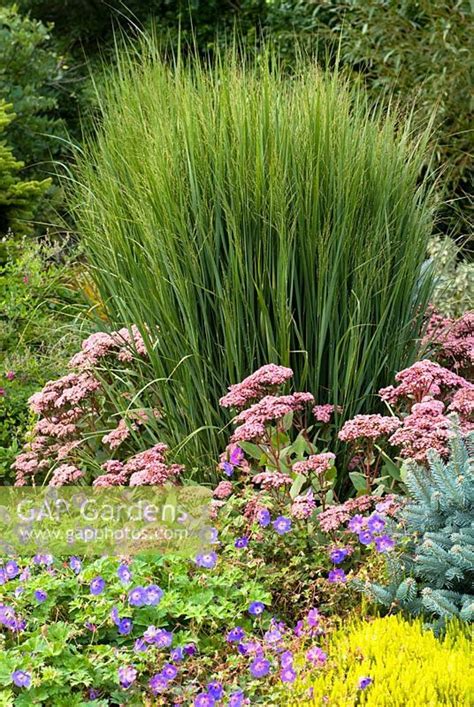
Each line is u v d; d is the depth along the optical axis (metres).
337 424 3.88
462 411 3.37
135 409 4.00
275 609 3.24
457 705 2.43
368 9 7.57
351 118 4.24
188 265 3.80
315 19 8.32
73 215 4.98
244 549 3.21
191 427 3.91
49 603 3.06
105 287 4.61
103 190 4.43
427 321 4.39
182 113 3.98
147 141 4.07
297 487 3.49
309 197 3.79
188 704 2.73
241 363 3.87
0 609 2.95
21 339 5.43
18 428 4.94
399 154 4.15
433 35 7.14
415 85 7.46
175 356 3.95
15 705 2.65
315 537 3.36
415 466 3.16
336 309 3.85
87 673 2.76
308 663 2.70
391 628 2.84
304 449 3.69
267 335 3.78
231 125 3.91
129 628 2.88
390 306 4.01
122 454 4.16
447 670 2.54
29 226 7.59
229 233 3.77
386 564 3.08
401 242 4.07
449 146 7.20
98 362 4.23
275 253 3.84
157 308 3.96
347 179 3.81
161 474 3.32
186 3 12.16
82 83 11.12
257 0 11.40
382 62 7.60
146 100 4.42
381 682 2.56
